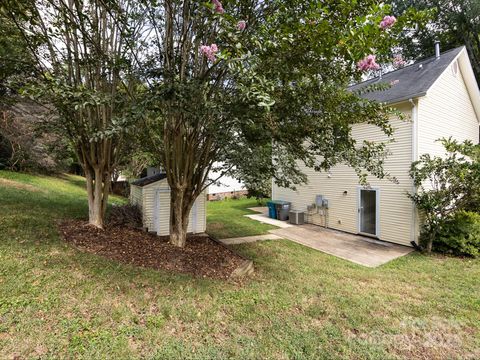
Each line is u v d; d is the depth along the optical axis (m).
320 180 10.29
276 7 3.34
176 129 4.57
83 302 2.90
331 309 3.53
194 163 5.00
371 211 8.59
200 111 3.52
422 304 3.85
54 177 13.12
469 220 7.29
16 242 4.02
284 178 5.16
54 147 6.91
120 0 4.43
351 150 4.43
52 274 3.29
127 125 3.22
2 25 3.92
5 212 5.43
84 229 5.10
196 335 2.73
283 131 4.21
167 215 7.18
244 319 3.12
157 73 4.09
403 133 7.67
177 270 4.13
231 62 2.43
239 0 3.17
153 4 3.52
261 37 3.10
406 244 7.62
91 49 4.59
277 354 2.57
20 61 3.90
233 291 3.79
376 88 4.39
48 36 4.12
